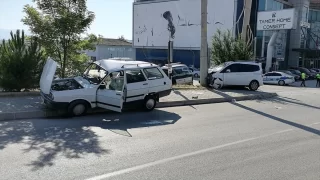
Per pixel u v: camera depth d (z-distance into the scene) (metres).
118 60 11.33
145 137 7.30
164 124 8.81
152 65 11.21
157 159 5.73
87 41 14.87
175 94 14.49
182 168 5.29
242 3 42.66
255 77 18.48
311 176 5.06
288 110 12.19
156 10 53.38
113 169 5.16
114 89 9.75
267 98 16.17
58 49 14.31
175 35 50.84
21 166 5.19
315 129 8.69
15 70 12.21
